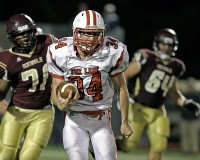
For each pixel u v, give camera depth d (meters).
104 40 13.48
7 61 15.12
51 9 49.22
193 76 50.91
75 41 13.09
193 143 32.62
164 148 19.08
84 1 50.91
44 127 15.34
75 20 13.14
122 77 13.65
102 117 13.89
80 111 13.81
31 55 15.20
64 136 13.83
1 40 31.81
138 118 19.20
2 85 15.36
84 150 13.52
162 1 52.47
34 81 15.22
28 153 14.95
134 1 52.31
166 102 36.34
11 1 48.97
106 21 34.59
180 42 51.81
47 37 15.54
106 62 13.30
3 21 48.88
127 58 13.56
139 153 30.61
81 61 13.28
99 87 13.51
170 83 19.39
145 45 51.50
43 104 15.46
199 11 52.25
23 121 15.36
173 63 19.42
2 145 15.23
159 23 52.31
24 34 14.75
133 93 19.55
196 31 51.88
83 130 13.88
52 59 13.41
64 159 26.20
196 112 19.56
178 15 52.47
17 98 15.42
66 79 13.49
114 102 33.81
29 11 49.25
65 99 12.72
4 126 15.41
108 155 13.24
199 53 51.38
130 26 52.19
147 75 19.23
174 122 36.34
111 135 13.79
